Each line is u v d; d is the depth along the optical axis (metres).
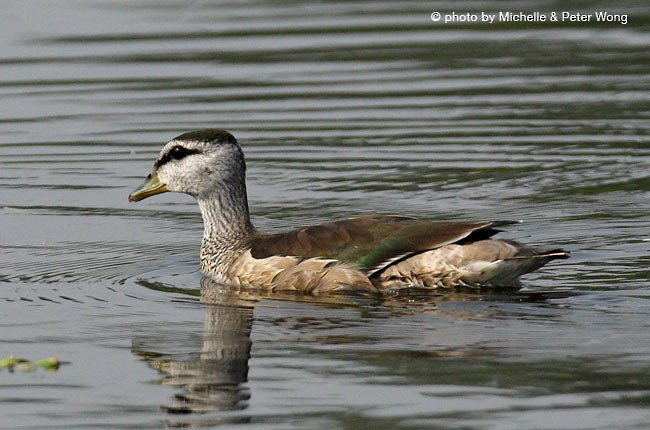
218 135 14.30
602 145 19.73
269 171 18.94
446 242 12.84
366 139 20.28
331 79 23.31
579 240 15.27
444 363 11.01
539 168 18.72
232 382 10.73
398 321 12.16
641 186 17.72
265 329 12.09
